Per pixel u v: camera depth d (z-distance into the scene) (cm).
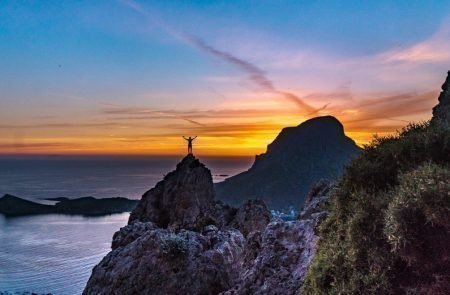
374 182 934
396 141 989
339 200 963
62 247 8262
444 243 683
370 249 789
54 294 4806
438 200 672
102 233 10181
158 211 4634
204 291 1914
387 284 745
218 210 4403
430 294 698
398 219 705
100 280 2081
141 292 1950
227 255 2245
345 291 808
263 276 1385
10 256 7181
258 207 3916
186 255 2027
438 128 947
